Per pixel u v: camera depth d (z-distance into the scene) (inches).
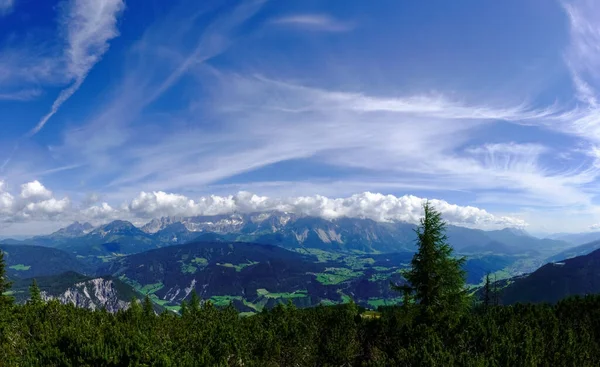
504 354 1000.2
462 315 1358.3
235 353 1147.9
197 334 1258.6
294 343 1252.5
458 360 975.0
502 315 1435.8
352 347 1233.4
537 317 1382.9
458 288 1435.8
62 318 1419.8
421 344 1104.8
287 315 1562.5
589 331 1242.0
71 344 1063.0
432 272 1443.2
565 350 1040.2
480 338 1130.7
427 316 1359.5
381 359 1064.8
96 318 1515.7
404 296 1483.8
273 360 1192.2
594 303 1461.6
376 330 1339.8
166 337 1214.9
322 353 1240.2
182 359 997.8
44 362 1005.8
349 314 1470.2
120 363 1002.1
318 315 1533.0
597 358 1051.9
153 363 940.6
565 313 1460.4
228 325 1358.3
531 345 1024.2
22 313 1437.0
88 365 963.3
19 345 1132.5
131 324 1402.6
